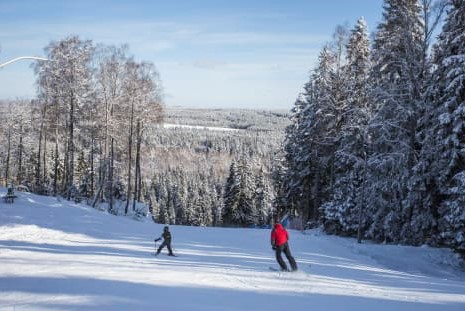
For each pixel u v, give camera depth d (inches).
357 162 1326.3
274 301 364.2
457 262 920.9
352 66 1529.3
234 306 339.3
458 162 981.2
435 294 445.4
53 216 1083.9
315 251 877.2
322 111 1620.3
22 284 405.4
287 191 1886.1
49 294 361.7
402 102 1158.3
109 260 600.4
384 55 1235.2
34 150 2851.9
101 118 1718.8
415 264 883.4
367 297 402.9
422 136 1136.8
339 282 495.5
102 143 1908.2
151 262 594.6
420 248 993.5
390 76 1227.9
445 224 1019.3
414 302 388.5
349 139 1471.5
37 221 998.4
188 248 814.5
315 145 1691.7
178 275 478.0
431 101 1090.1
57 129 1852.9
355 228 1375.5
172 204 3912.4
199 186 4269.2
